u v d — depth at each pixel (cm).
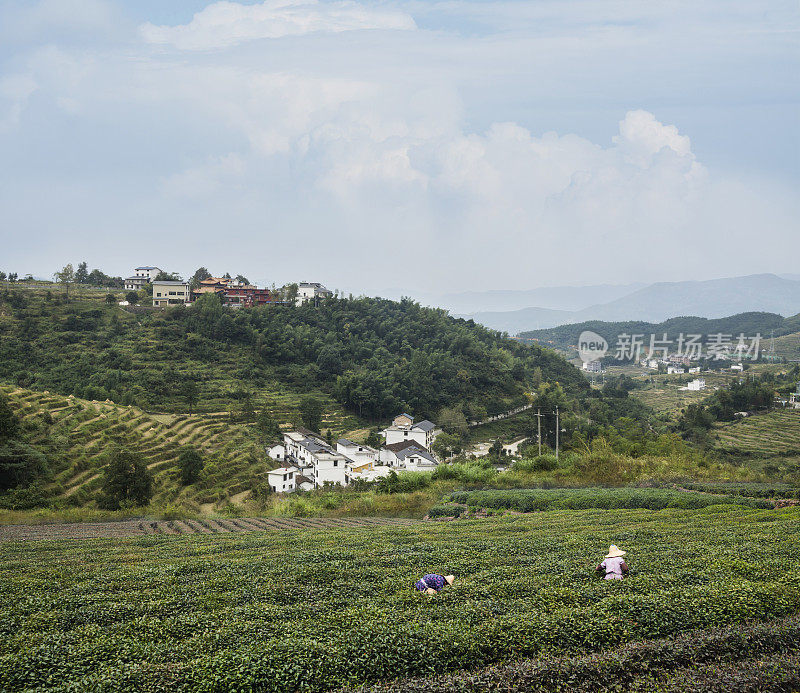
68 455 7838
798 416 13325
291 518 5488
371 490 7781
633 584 1792
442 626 1416
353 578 2125
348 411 14975
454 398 16138
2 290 15775
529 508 5200
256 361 15462
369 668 1259
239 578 2180
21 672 1270
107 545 3584
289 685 1206
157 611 1769
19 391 9831
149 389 12450
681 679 1209
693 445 10962
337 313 19512
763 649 1348
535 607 1614
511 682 1191
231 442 10381
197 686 1184
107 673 1227
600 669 1234
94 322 14925
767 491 5191
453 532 3578
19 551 3406
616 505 4888
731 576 1870
